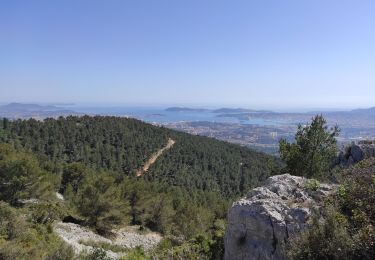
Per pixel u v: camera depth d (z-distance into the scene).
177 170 82.38
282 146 21.97
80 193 44.62
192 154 93.62
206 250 14.26
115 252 28.70
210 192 68.75
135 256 19.62
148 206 47.06
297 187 12.32
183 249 14.94
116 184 49.34
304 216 10.37
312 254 8.26
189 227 39.97
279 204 11.21
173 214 48.00
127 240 38.06
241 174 84.69
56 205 40.97
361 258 7.84
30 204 39.00
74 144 81.00
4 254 17.80
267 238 10.62
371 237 7.96
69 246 20.41
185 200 57.41
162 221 46.78
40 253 19.89
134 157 84.44
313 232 8.57
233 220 11.55
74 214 41.12
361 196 10.02
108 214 38.50
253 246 10.82
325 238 8.39
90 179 50.09
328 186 11.99
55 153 75.12
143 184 53.12
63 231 32.88
